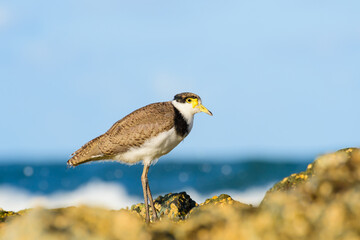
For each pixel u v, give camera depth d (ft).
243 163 156.97
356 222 18.71
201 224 22.53
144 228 22.76
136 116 45.19
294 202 20.17
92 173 145.18
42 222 20.26
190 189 140.15
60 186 136.87
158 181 144.56
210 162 165.37
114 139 45.06
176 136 45.27
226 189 140.97
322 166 25.18
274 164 156.04
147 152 44.88
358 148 27.99
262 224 19.35
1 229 23.86
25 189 137.49
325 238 18.48
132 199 130.21
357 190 19.90
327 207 19.52
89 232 19.75
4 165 177.68
